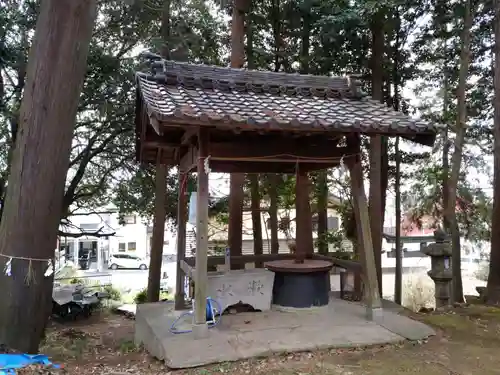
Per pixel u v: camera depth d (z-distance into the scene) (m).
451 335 5.18
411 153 11.91
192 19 11.41
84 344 7.20
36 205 4.43
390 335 4.91
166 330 5.00
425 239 20.86
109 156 12.20
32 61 4.57
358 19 8.54
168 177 12.54
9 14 9.19
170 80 5.18
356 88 5.88
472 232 12.82
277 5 10.70
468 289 16.45
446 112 10.66
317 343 4.59
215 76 5.49
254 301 5.79
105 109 10.33
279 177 11.52
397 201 11.80
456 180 8.46
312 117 4.66
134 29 11.09
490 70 10.68
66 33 4.54
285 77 5.81
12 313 4.31
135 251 34.72
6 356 4.02
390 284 17.88
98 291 15.81
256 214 11.15
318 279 5.93
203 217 4.82
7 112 8.88
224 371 3.95
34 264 4.41
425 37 10.62
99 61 10.02
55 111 4.51
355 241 10.03
